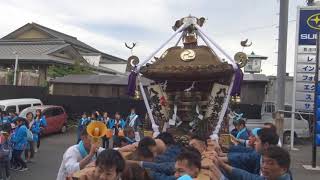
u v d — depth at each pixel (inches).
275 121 786.2
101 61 2160.4
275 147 155.7
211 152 219.6
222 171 190.5
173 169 181.2
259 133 204.8
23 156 645.3
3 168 491.2
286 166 151.4
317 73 679.1
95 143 202.1
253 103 1093.1
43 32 1918.1
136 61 355.9
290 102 1243.8
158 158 209.3
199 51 342.6
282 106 821.9
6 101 1045.2
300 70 817.5
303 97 815.7
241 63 336.8
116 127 740.7
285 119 1043.9
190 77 332.8
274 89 1139.9
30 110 1003.9
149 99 359.9
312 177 605.9
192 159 161.6
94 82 1299.2
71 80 1330.0
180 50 349.4
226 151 302.0
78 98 1253.7
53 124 1064.8
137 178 159.9
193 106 338.6
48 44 1745.8
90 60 2003.0
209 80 340.5
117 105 1212.5
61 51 1669.5
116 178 145.2
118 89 1285.7
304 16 815.1
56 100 1273.4
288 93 1246.3
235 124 497.7
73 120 1243.2
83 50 2122.3
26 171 582.9
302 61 815.7
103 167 143.5
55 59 1573.6
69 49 1705.2
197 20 362.9
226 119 376.5
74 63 1628.9
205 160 193.8
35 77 1520.7
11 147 549.0
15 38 1929.1
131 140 437.7
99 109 1229.7
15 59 1534.2
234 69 331.9
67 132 1146.7
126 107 1203.9
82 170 172.9
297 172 643.5
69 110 1255.5
